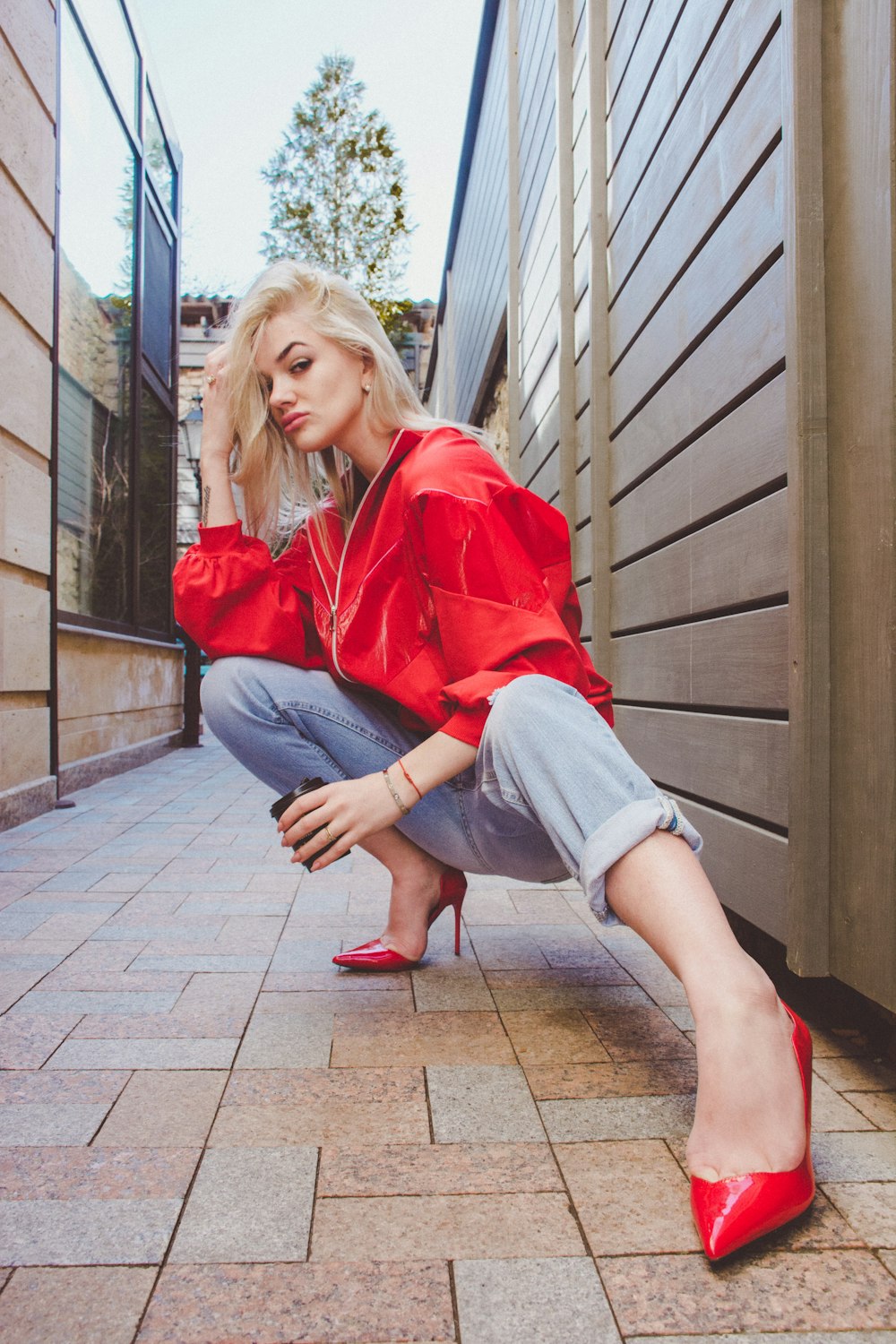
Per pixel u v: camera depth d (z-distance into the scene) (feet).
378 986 5.40
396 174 41.47
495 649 3.78
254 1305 2.58
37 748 12.35
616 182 9.12
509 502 4.05
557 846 3.47
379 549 4.64
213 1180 3.26
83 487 16.47
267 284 4.71
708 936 3.13
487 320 22.43
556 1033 4.66
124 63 18.24
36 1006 5.03
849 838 4.29
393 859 5.63
